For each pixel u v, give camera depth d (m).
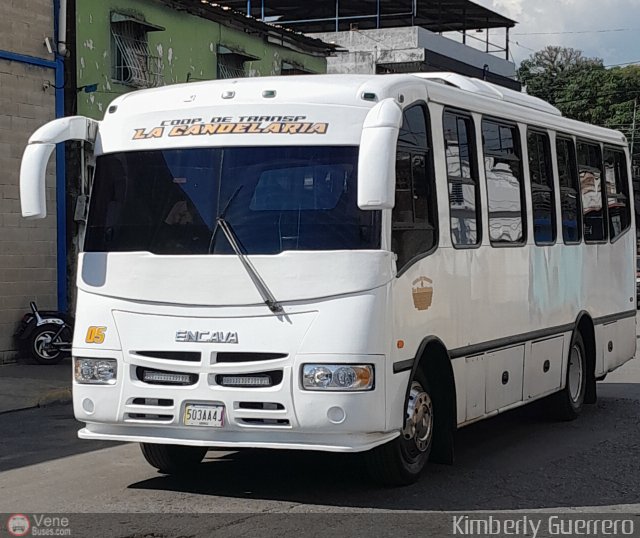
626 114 53.53
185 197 7.39
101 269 7.42
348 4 34.69
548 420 11.27
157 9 18.80
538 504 7.47
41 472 8.53
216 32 20.69
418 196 7.80
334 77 7.67
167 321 7.16
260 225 7.17
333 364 6.84
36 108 15.75
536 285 10.15
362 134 6.83
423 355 7.97
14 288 15.34
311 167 7.24
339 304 6.92
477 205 8.90
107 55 17.53
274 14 35.47
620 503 7.53
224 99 7.60
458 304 8.39
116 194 7.61
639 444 9.90
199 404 7.05
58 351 15.18
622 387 14.05
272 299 6.98
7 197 15.24
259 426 6.96
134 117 7.75
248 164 7.35
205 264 7.12
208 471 8.47
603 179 12.44
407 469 7.77
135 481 8.12
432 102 8.16
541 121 10.55
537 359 10.18
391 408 7.09
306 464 8.73
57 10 16.08
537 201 10.32
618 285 12.83
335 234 7.07
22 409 11.98
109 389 7.25
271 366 6.92
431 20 37.84
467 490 7.84
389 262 7.09
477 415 8.80
